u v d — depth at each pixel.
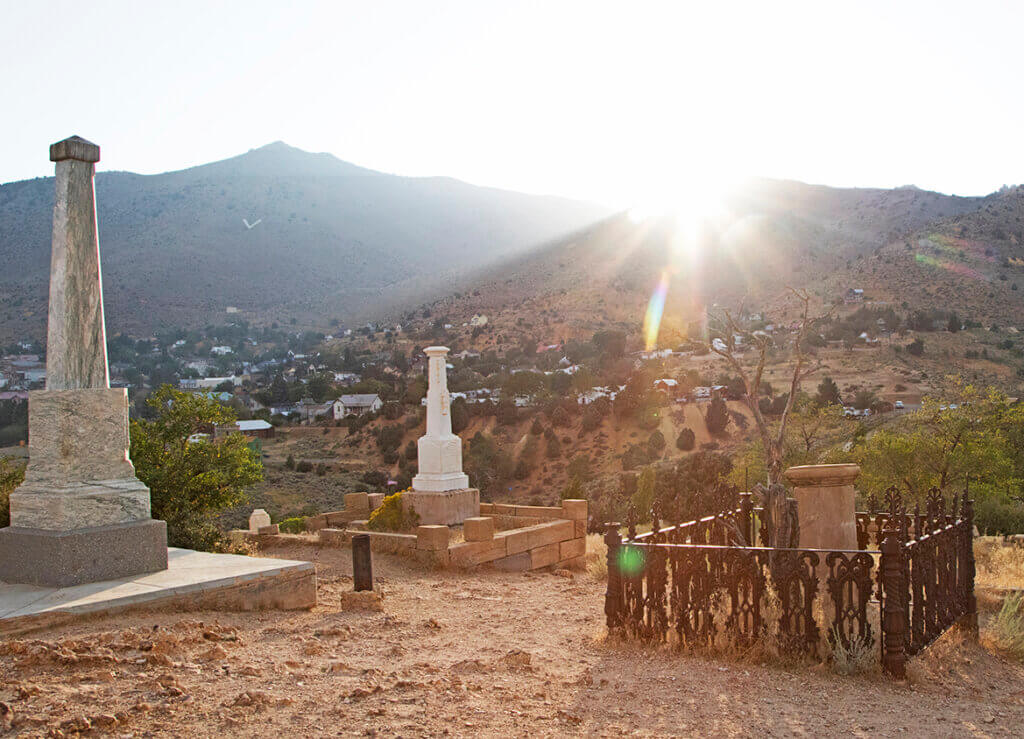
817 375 98.94
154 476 14.19
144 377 173.50
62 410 8.38
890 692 6.27
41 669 5.68
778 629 7.08
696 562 7.32
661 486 37.88
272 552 14.88
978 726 5.60
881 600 6.73
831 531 7.88
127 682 5.53
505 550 13.99
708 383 97.06
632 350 140.12
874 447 29.58
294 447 98.38
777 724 5.46
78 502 8.29
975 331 121.38
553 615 9.42
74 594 7.65
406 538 14.09
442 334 191.88
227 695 5.41
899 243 174.88
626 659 7.06
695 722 5.46
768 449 8.65
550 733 5.09
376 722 5.06
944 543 7.83
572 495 24.97
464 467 79.62
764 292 181.00
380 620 8.42
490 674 6.35
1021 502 29.34
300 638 7.29
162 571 8.73
